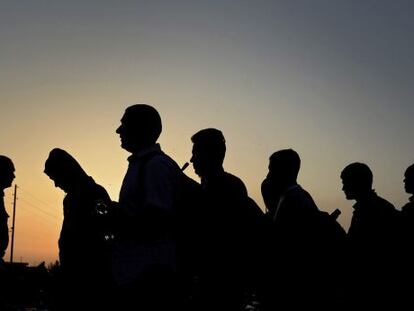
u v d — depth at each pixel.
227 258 5.42
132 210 5.03
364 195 7.67
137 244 5.02
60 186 6.58
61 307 6.20
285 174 6.64
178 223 5.12
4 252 8.75
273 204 6.96
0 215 8.52
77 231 6.18
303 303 6.02
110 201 5.14
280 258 6.02
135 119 5.41
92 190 6.37
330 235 6.20
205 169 5.96
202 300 5.43
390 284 7.29
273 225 6.01
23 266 13.25
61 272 6.28
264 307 6.10
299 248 6.10
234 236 5.46
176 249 5.14
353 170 7.71
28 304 12.29
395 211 7.61
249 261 5.59
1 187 8.59
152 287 4.96
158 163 5.14
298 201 6.30
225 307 5.46
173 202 5.17
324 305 6.09
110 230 5.11
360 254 7.43
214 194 5.60
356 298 7.10
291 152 6.73
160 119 5.54
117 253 5.13
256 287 5.95
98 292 6.02
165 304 4.97
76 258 6.14
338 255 6.23
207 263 5.38
